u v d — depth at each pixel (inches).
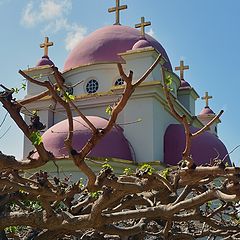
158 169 981.8
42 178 245.1
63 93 216.2
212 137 1139.3
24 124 212.5
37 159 219.8
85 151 214.2
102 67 1176.2
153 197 302.0
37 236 313.1
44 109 1128.2
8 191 260.1
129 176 263.1
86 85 1187.3
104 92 1106.7
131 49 1167.6
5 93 207.6
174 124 1146.0
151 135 1034.7
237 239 349.1
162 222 384.5
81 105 1120.2
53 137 971.3
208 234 364.8
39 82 205.2
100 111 1105.4
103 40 1217.4
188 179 225.5
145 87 1048.2
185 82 1402.6
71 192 252.5
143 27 1210.0
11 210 345.1
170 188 236.1
